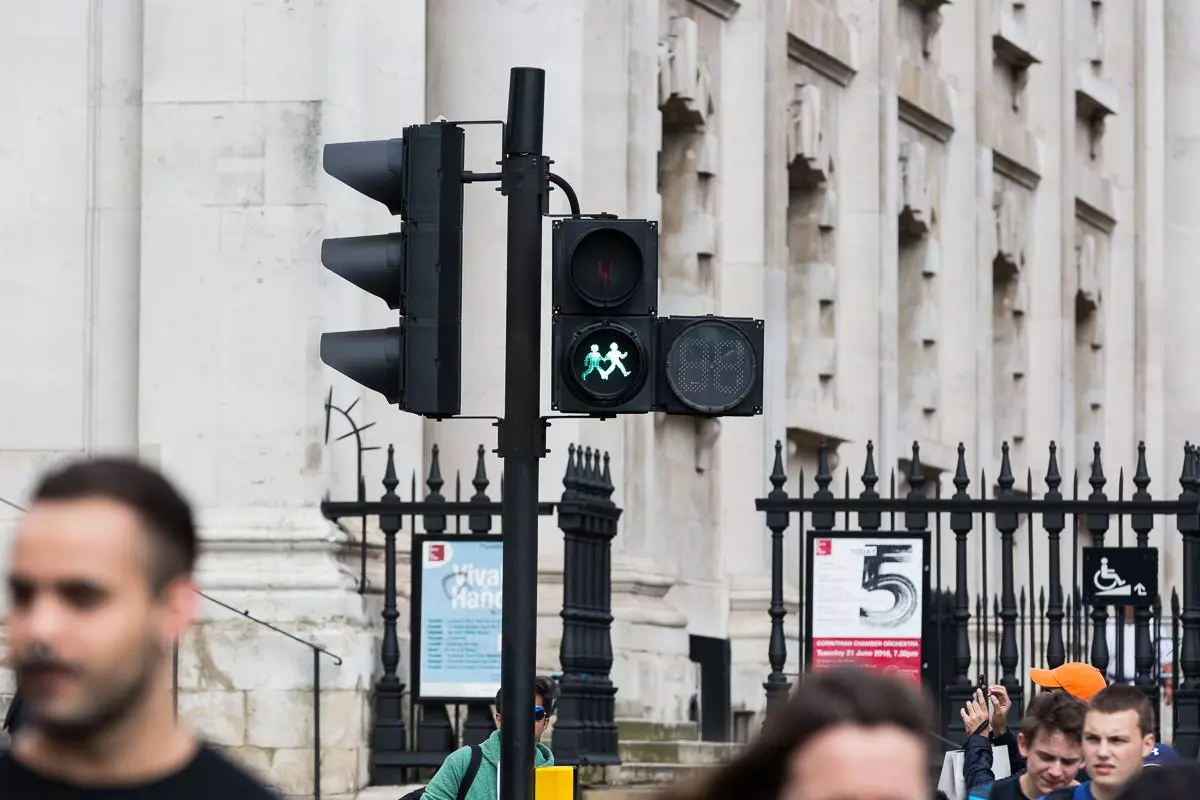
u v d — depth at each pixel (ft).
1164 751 70.69
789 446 175.83
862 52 190.29
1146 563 114.01
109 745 23.16
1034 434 234.38
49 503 23.30
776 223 168.35
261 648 114.42
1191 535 114.52
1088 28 254.06
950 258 212.84
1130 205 261.03
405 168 64.23
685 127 161.99
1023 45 229.25
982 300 217.77
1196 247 269.85
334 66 121.49
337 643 114.11
